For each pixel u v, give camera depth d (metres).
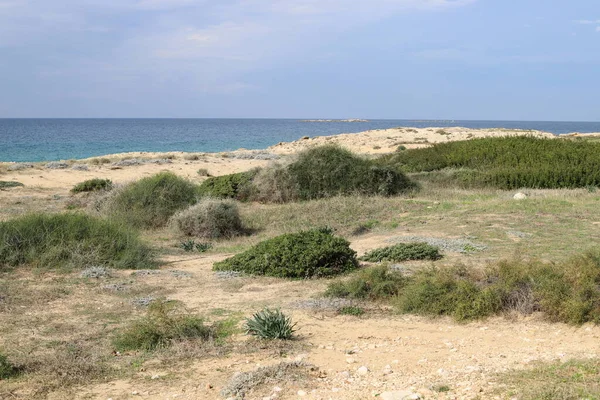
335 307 8.46
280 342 6.93
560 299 7.60
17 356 6.48
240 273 10.95
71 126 177.12
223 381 5.73
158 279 10.59
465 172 23.27
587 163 22.27
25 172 28.53
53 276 10.76
